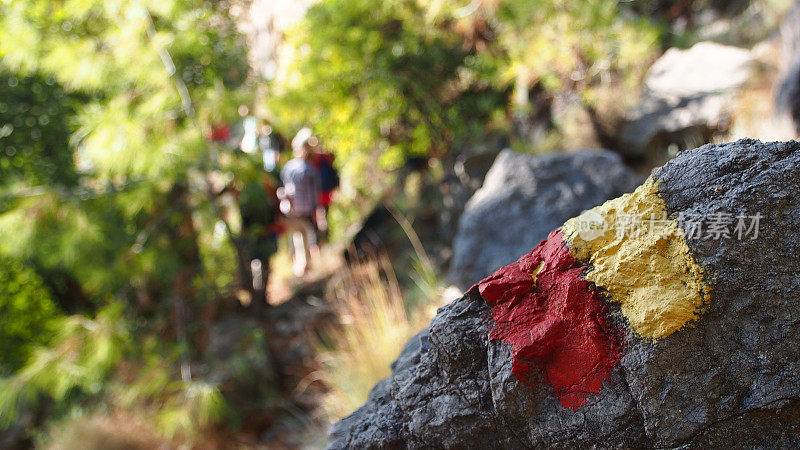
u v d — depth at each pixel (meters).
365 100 6.26
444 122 6.26
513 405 1.40
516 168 4.30
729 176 1.30
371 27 6.09
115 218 4.95
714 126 5.13
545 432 1.37
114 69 4.65
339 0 5.97
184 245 5.18
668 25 6.57
